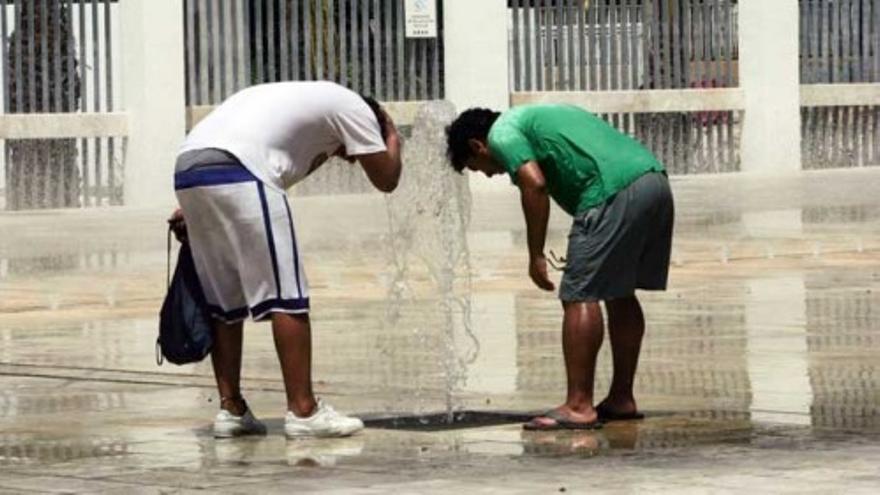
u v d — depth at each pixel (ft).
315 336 65.31
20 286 83.92
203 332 45.19
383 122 47.14
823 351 58.39
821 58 172.65
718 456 40.24
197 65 142.41
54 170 137.18
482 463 40.27
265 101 45.78
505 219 119.03
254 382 54.65
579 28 159.43
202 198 44.98
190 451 42.91
